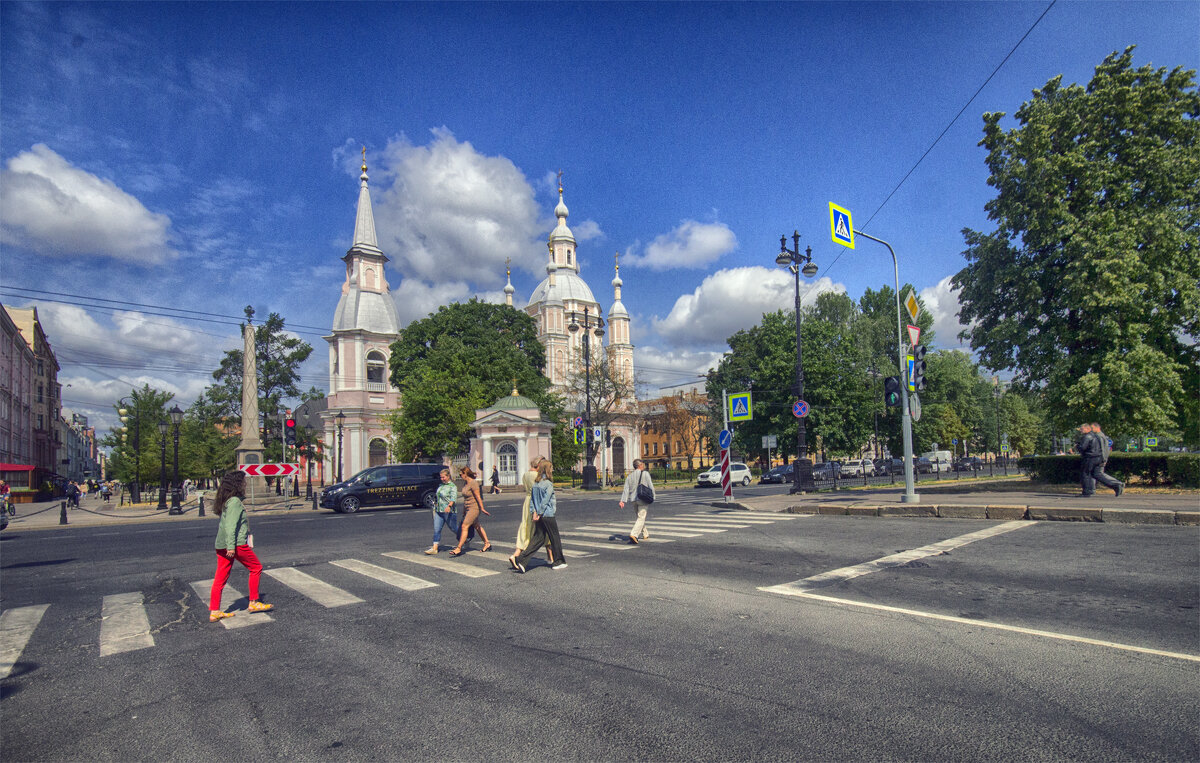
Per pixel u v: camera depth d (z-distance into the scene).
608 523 15.82
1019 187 20.30
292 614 7.05
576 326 37.50
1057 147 19.75
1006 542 10.09
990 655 4.97
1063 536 10.44
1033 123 19.64
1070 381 19.67
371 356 60.84
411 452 44.19
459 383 44.34
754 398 46.62
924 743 3.56
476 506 11.33
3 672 5.32
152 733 4.04
